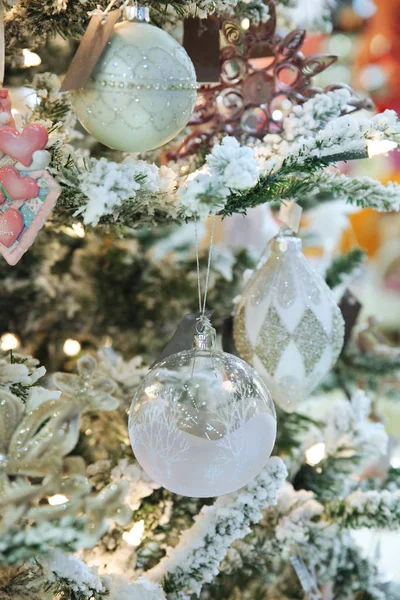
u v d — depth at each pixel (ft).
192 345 2.08
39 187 1.85
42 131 1.83
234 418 1.90
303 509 2.48
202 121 2.46
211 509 2.23
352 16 5.11
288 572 2.74
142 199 1.92
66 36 2.23
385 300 5.79
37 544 1.75
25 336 3.03
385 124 1.99
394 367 3.02
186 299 3.06
